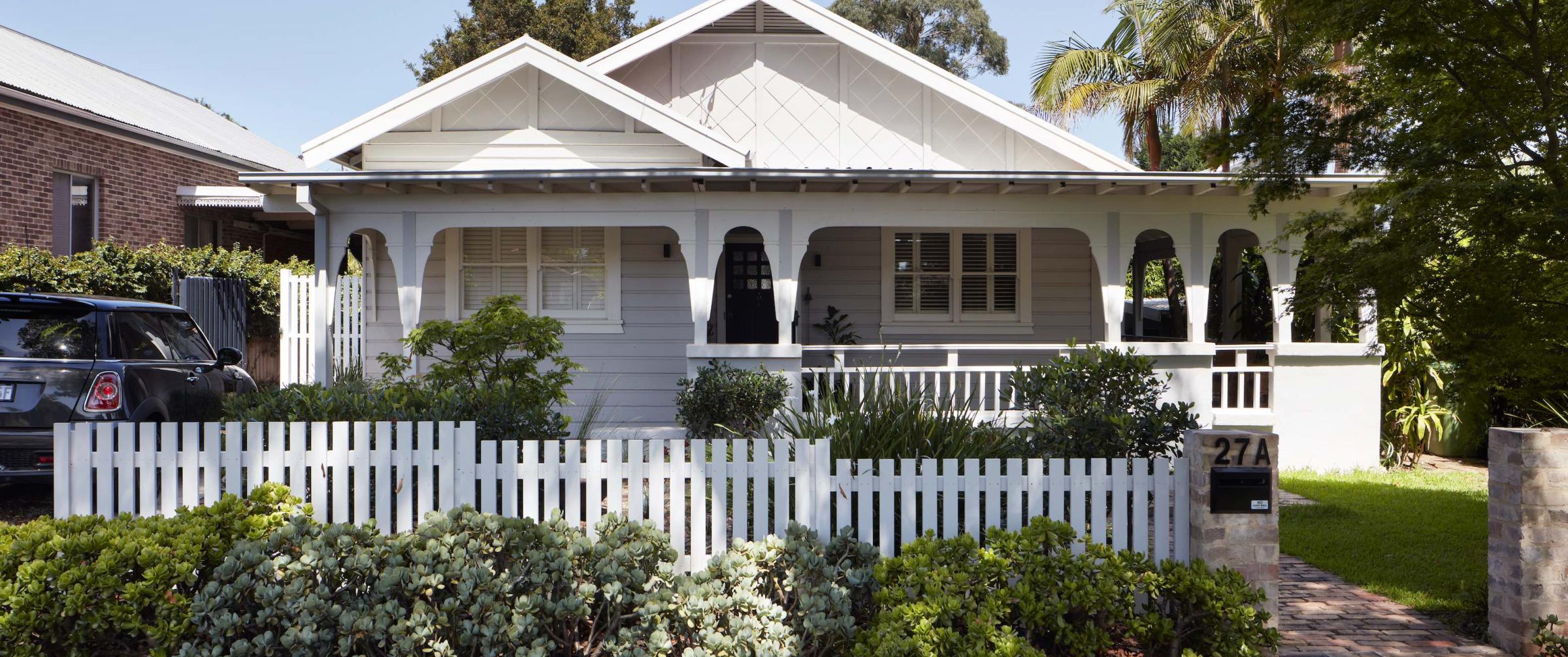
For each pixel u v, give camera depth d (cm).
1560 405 928
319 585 429
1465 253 636
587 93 1238
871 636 421
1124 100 1795
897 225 1137
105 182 1673
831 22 1323
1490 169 629
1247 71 1596
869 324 1428
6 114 1477
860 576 460
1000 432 680
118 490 541
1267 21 1527
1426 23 629
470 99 1288
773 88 1384
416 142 1287
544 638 420
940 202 1137
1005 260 1434
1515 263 607
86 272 1383
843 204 1131
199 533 455
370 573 434
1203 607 441
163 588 426
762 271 1465
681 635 439
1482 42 634
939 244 1432
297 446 518
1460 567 681
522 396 746
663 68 1382
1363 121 700
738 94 1383
